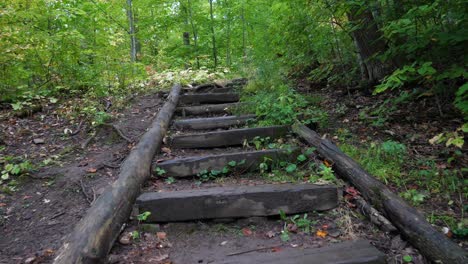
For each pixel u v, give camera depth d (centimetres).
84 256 187
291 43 575
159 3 946
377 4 419
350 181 272
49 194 293
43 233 240
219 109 504
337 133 381
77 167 336
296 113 419
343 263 189
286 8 520
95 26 671
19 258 213
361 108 452
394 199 230
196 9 982
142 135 406
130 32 887
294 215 249
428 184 262
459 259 176
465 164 286
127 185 261
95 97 561
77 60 605
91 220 212
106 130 428
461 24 331
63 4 604
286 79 612
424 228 201
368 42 482
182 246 223
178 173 317
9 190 297
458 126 348
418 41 347
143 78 711
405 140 343
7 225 252
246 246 219
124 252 215
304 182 277
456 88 389
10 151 375
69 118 471
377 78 496
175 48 1048
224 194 251
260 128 386
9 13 479
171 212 248
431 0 337
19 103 486
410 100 425
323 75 612
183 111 505
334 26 539
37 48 534
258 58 592
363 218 238
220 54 1084
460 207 237
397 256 200
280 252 206
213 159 317
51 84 592
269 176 301
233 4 946
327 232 226
